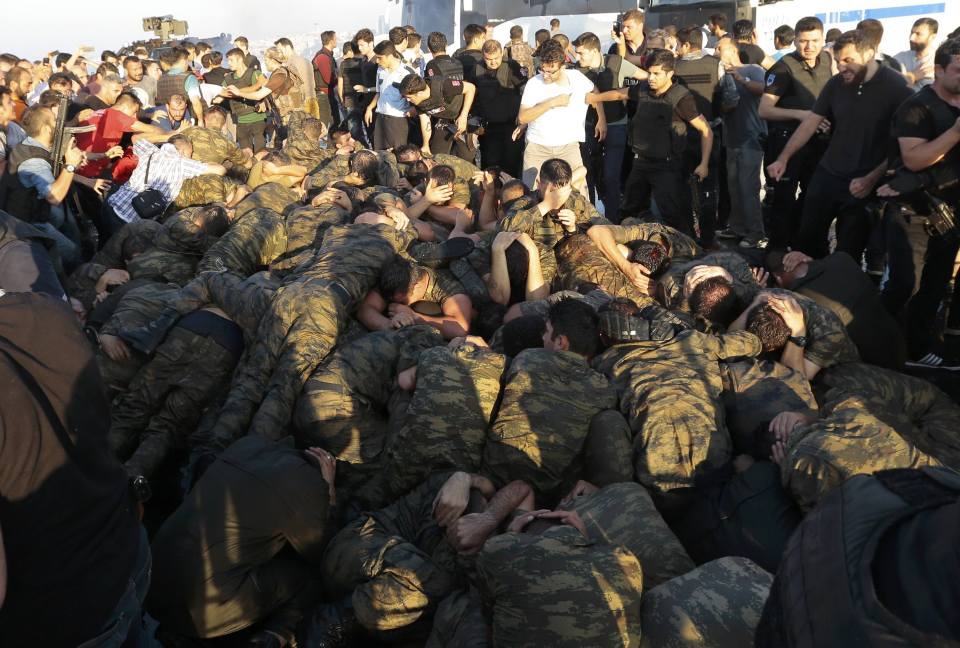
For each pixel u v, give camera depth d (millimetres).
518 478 3031
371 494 3383
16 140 6211
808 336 3600
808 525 1208
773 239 6258
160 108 10602
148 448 3867
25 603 1620
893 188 4234
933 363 4363
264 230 4883
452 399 3143
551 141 6770
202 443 3955
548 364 3195
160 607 2676
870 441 2566
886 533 1068
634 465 3023
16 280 3453
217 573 2662
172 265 5078
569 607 2150
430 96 8039
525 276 4562
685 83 6473
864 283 3920
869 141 4879
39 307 1726
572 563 2227
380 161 6426
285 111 11203
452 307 4301
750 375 3279
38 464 1606
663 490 2912
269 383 3697
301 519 2791
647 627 2207
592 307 3584
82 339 1770
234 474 2812
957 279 4363
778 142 6148
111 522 1784
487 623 2422
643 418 3082
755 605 2150
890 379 3557
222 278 4211
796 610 1096
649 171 6332
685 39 6500
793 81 5977
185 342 3967
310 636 2775
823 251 5371
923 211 4270
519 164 8461
